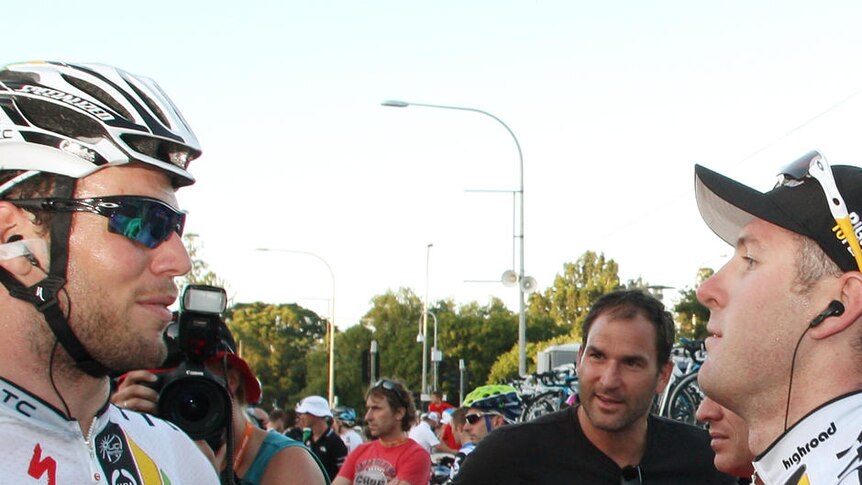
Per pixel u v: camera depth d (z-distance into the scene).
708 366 1.84
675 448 3.39
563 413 3.46
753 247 1.79
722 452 2.68
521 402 10.89
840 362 1.67
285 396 68.38
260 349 70.31
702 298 1.90
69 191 1.80
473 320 62.91
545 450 3.33
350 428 15.16
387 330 66.81
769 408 1.75
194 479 2.14
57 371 1.81
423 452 6.69
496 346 61.25
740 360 1.76
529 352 54.06
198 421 2.89
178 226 1.94
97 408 1.90
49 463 1.74
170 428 2.19
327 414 9.86
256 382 3.40
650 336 3.29
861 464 1.51
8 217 1.80
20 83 1.86
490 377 54.97
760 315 1.74
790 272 1.72
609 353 3.25
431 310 68.75
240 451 3.27
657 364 3.34
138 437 2.03
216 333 2.97
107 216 1.81
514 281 18.09
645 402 3.27
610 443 3.30
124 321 1.82
